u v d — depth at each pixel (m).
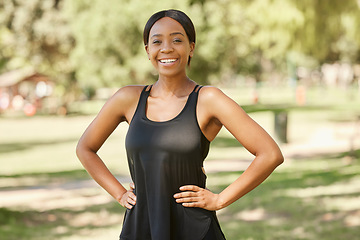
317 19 16.00
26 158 20.42
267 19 15.99
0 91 59.09
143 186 2.77
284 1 15.82
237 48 28.66
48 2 40.25
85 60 27.23
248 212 9.60
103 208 10.76
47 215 10.17
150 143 2.70
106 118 2.98
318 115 34.12
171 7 23.69
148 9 24.70
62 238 8.43
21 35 41.06
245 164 16.39
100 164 3.02
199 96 2.78
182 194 2.70
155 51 2.83
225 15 24.67
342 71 77.06
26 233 8.70
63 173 15.90
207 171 15.09
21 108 55.72
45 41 41.28
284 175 13.55
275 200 10.38
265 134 2.73
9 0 40.47
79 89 50.78
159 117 2.78
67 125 36.62
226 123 2.74
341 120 30.36
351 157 16.02
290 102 47.47
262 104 43.41
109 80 26.75
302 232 7.93
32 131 33.03
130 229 2.83
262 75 88.69
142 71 25.89
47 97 59.12
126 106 2.94
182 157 2.68
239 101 49.53
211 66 24.56
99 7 26.31
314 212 9.16
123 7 25.59
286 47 16.53
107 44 26.08
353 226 8.05
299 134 24.12
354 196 10.25
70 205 11.10
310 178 12.84
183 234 2.71
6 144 26.14
